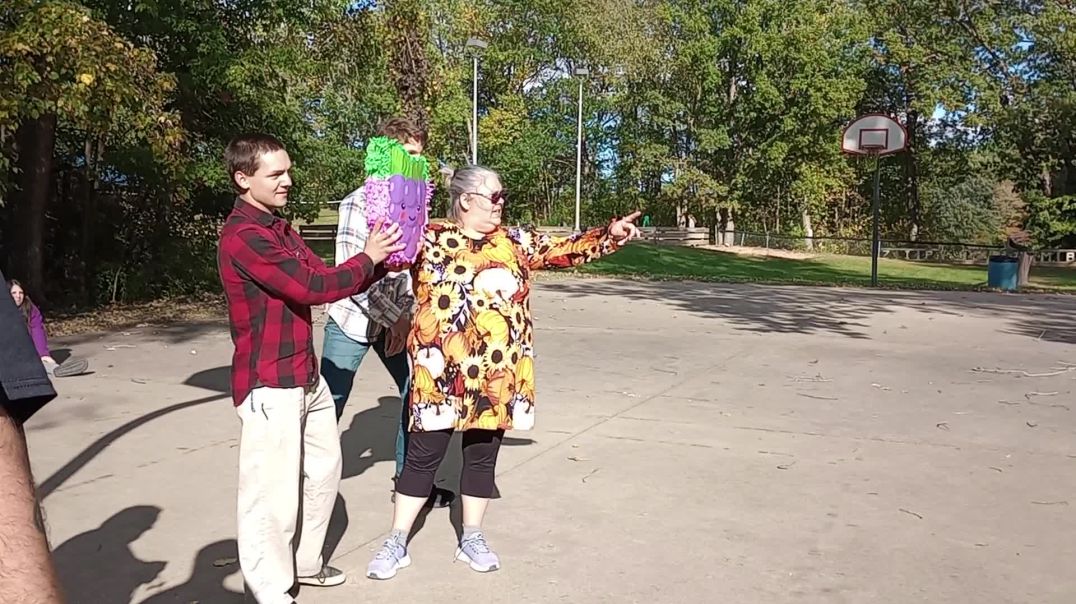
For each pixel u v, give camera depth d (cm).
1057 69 3903
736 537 441
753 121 4716
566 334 1136
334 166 3619
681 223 5300
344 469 552
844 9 4569
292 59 1577
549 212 6066
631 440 620
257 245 321
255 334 331
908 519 468
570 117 5450
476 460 403
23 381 130
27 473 132
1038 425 670
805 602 369
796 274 2898
